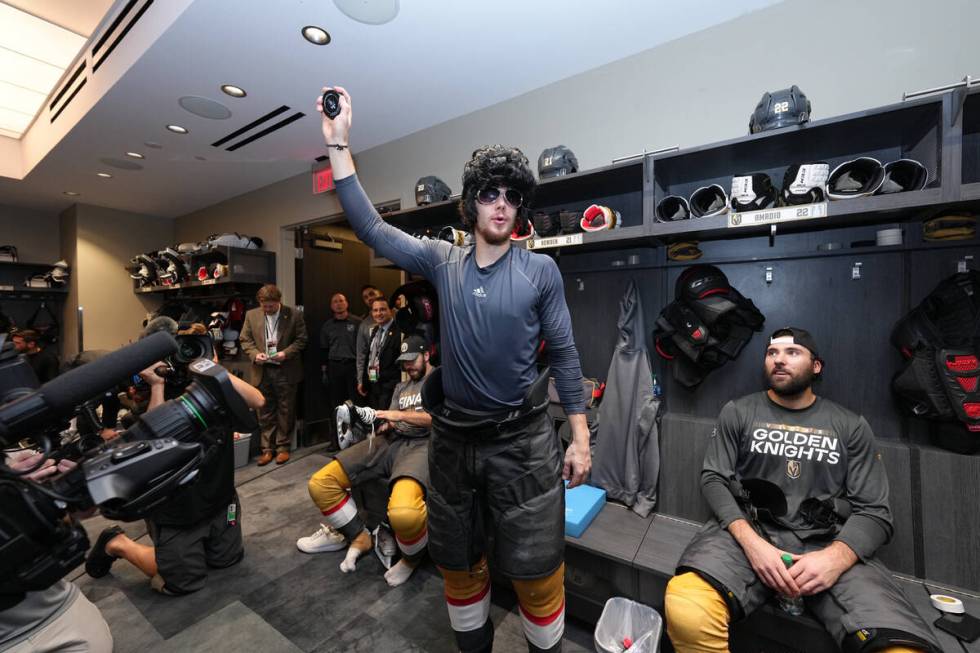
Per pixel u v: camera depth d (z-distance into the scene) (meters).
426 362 2.10
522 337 0.92
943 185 1.17
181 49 1.99
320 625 1.57
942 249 1.42
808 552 1.22
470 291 0.93
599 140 2.11
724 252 1.78
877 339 1.52
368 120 2.69
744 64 1.74
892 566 1.37
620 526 1.64
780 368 1.39
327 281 4.03
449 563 1.00
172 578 1.71
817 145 1.50
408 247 1.03
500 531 0.95
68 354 4.80
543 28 1.84
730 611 1.12
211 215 4.63
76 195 4.30
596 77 2.12
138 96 2.39
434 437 1.01
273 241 3.90
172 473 0.67
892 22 1.49
